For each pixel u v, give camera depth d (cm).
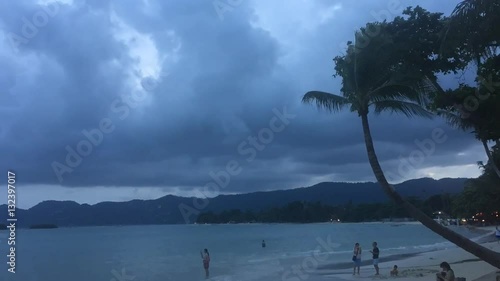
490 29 1073
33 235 12925
